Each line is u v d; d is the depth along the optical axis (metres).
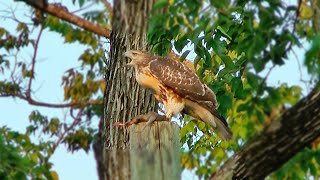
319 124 9.70
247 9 12.00
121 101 14.35
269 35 11.23
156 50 13.77
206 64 14.46
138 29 13.74
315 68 10.22
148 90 14.38
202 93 14.23
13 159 13.63
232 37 13.89
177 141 10.13
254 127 12.23
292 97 15.68
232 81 13.90
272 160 9.88
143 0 13.36
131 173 10.07
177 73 14.17
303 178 13.59
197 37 13.52
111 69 14.48
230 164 10.06
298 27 11.40
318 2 11.22
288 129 9.72
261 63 11.32
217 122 14.38
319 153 12.45
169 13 12.32
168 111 14.22
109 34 15.62
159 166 9.96
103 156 10.65
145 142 10.05
